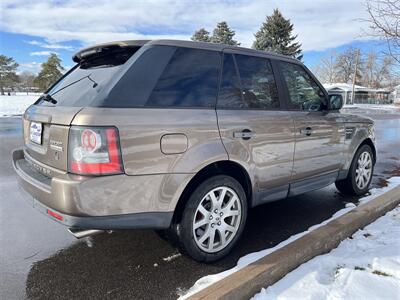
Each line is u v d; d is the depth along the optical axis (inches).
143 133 89.7
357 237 120.8
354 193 179.0
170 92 99.2
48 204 91.0
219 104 110.0
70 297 91.0
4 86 2743.6
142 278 100.3
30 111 118.6
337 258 104.8
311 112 143.0
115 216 88.6
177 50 104.9
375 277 93.7
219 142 105.7
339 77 2596.0
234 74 117.0
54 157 93.4
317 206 165.9
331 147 153.3
